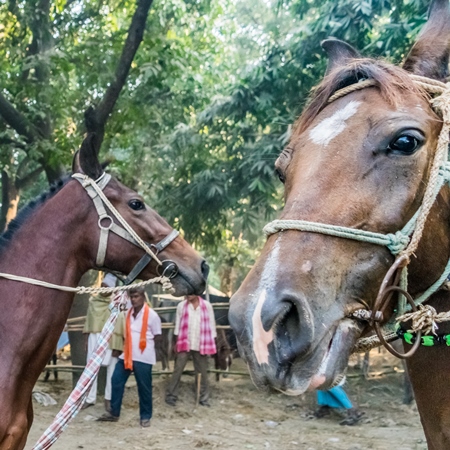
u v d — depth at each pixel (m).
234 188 10.99
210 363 9.78
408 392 7.53
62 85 8.93
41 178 16.47
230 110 10.25
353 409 6.66
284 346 1.28
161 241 3.25
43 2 8.89
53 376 9.42
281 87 9.53
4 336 2.72
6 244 2.90
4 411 2.62
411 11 7.70
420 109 1.50
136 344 6.49
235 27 12.18
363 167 1.44
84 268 3.09
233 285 17.45
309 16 10.21
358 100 1.56
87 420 6.69
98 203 3.07
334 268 1.36
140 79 9.33
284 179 1.68
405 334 1.76
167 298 12.20
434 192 1.46
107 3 9.71
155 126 10.94
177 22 10.08
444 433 1.74
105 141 9.59
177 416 7.04
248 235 12.61
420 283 1.65
